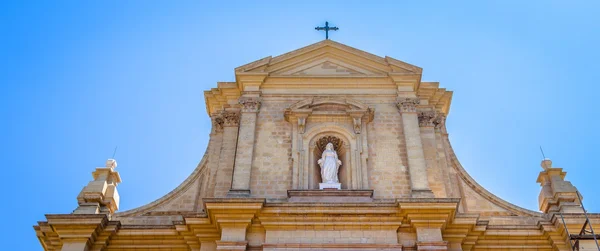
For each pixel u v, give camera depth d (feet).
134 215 76.43
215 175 81.00
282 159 78.07
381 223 68.74
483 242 71.67
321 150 81.46
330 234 68.44
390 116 82.84
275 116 82.89
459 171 82.07
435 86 88.58
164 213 77.15
